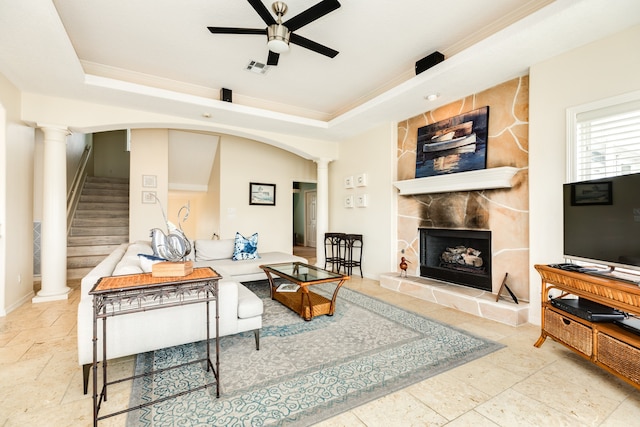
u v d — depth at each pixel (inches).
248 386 74.4
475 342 100.9
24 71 118.7
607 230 82.4
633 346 68.2
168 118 168.9
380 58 130.4
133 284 64.6
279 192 273.9
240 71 143.0
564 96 107.6
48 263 144.7
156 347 79.8
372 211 203.5
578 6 83.4
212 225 269.3
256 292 163.6
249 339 103.0
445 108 159.9
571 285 87.0
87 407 65.9
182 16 102.4
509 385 75.4
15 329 109.6
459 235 153.3
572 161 104.9
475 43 113.8
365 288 176.4
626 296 70.2
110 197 268.7
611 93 96.0
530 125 117.6
